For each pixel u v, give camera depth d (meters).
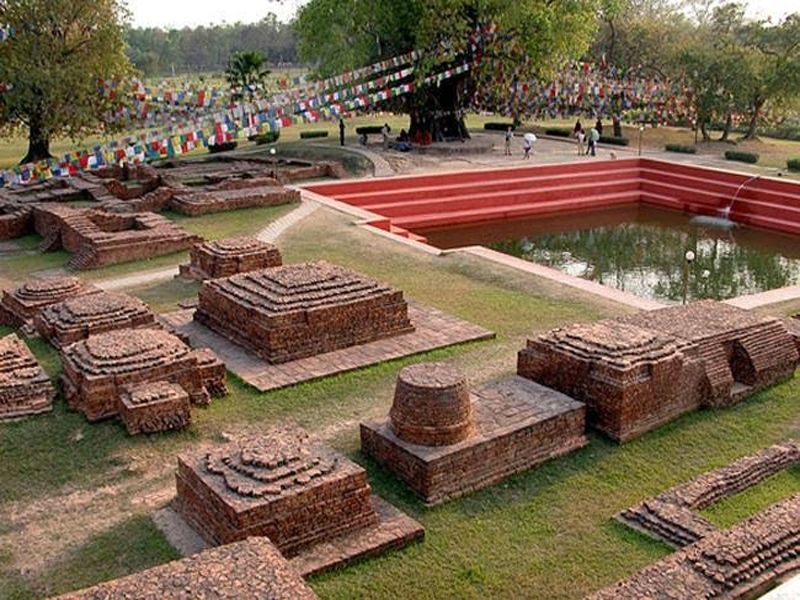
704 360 12.51
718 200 31.86
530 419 10.91
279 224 24.28
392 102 39.03
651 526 9.50
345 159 35.66
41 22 33.41
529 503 10.09
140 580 6.99
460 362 14.30
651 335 12.27
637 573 8.17
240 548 7.48
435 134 39.97
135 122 35.00
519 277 19.19
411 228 29.48
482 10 34.50
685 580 8.02
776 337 13.52
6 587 8.52
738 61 41.28
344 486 9.05
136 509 9.90
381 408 12.59
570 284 18.66
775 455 10.85
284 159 36.50
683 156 38.22
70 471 10.76
